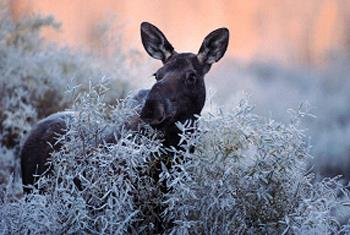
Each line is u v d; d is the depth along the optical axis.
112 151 11.89
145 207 12.23
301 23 38.00
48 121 14.52
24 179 14.59
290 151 12.36
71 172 12.20
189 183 11.90
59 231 11.85
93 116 12.36
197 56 13.23
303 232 12.04
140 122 12.37
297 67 35.56
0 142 17.19
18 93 17.86
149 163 12.25
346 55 34.91
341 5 38.28
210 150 12.22
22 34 20.31
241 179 12.17
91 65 19.80
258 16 38.19
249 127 12.31
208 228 12.05
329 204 12.58
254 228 12.26
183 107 12.58
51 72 18.72
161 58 13.63
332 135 21.27
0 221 12.12
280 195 12.36
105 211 11.89
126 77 19.61
